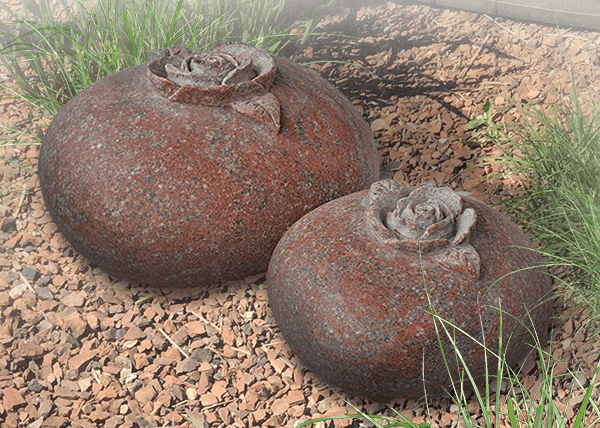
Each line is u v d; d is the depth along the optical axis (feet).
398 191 2.57
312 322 2.45
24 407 2.61
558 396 2.56
